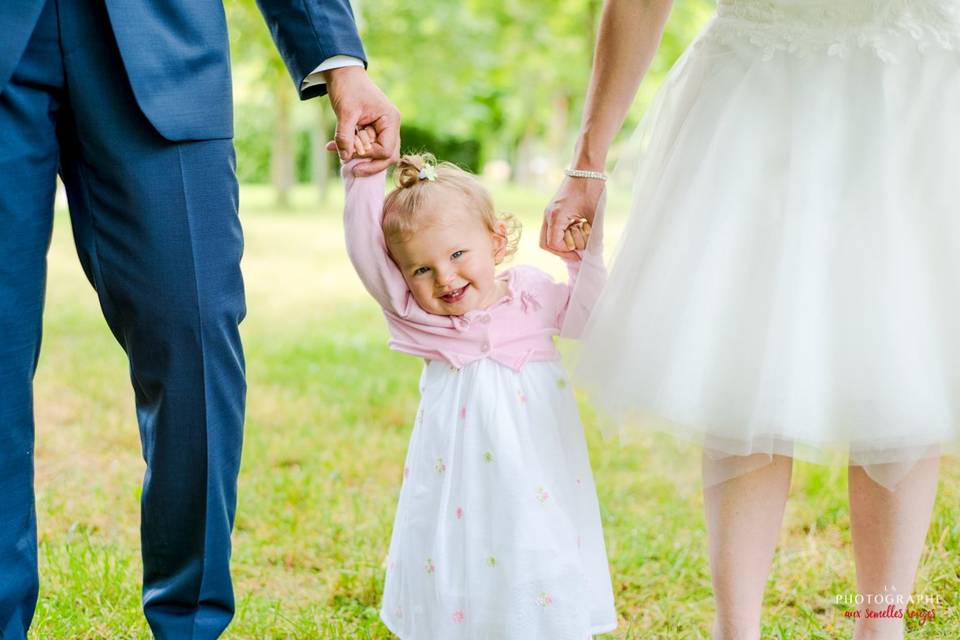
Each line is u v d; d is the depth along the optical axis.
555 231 2.28
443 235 2.10
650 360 1.97
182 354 1.85
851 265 1.88
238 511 3.23
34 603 1.87
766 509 2.02
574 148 2.28
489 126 31.12
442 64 16.81
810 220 1.90
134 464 3.75
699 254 1.96
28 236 1.75
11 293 1.74
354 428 4.17
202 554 1.95
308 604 2.64
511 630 2.01
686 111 2.11
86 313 7.07
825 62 1.93
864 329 1.85
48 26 1.70
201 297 1.84
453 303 2.13
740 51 2.00
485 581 2.04
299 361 5.49
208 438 1.89
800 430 1.87
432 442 2.12
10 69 1.64
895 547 1.99
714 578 2.05
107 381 4.91
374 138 2.10
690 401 1.92
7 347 1.75
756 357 1.89
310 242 13.16
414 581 2.11
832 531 3.00
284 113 21.30
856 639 2.08
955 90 1.91
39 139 1.74
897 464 1.90
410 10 16.38
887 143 1.89
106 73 1.75
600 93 2.20
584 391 2.15
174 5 1.79
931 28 1.91
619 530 3.05
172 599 1.99
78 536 3.06
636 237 2.09
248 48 12.91
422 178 2.16
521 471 2.04
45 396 4.64
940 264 1.89
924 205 1.90
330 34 2.02
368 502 3.32
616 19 2.12
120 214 1.80
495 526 2.04
